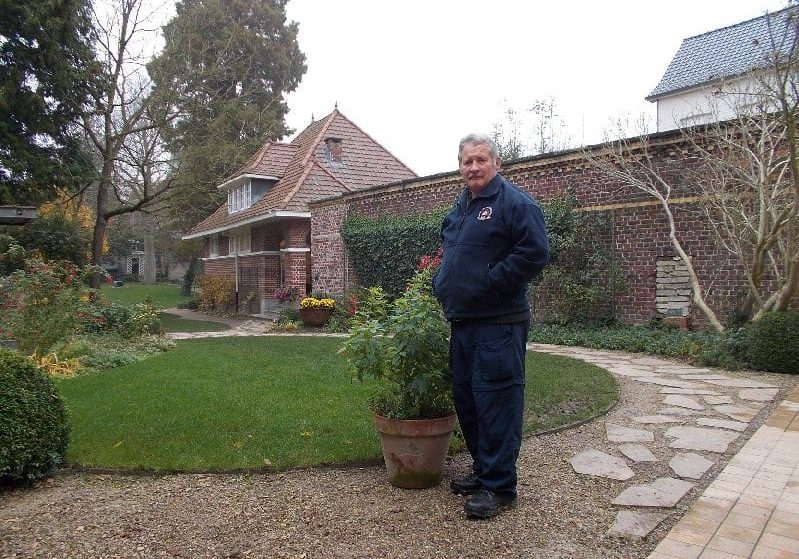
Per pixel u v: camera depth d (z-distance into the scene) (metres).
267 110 31.67
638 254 10.68
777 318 7.59
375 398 4.14
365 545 3.03
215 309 24.70
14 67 17.61
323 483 3.92
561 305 11.61
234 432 4.96
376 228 15.62
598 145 11.02
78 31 19.72
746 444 4.53
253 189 21.45
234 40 26.78
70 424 4.42
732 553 2.82
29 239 19.92
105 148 22.31
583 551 2.94
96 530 3.26
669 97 17.50
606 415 5.50
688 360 8.49
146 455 4.39
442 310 3.88
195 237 26.55
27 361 4.30
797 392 6.29
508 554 2.92
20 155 17.66
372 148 22.33
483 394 3.39
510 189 3.41
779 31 10.92
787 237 7.90
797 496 3.51
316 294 16.83
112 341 10.96
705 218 9.77
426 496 3.67
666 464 4.15
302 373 7.70
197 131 26.36
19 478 3.95
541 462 4.25
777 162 8.77
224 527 3.27
